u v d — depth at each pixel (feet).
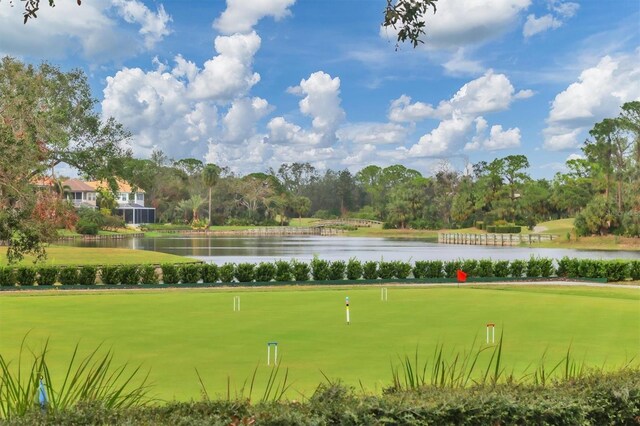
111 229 321.73
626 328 48.75
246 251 194.29
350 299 71.15
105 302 67.67
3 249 132.67
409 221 379.55
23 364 35.47
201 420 16.84
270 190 449.48
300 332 46.96
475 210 366.84
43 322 52.08
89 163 147.74
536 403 18.76
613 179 272.31
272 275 98.78
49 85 113.70
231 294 77.66
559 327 49.37
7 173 55.93
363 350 39.68
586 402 19.36
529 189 352.90
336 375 32.83
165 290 85.51
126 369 34.22
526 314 57.47
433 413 17.99
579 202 342.44
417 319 54.13
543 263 104.88
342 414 17.58
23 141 56.75
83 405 17.72
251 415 17.58
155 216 426.51
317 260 100.83
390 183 545.44
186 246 222.28
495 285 93.09
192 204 403.34
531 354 38.47
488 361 36.42
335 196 532.73
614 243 240.94
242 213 444.96
